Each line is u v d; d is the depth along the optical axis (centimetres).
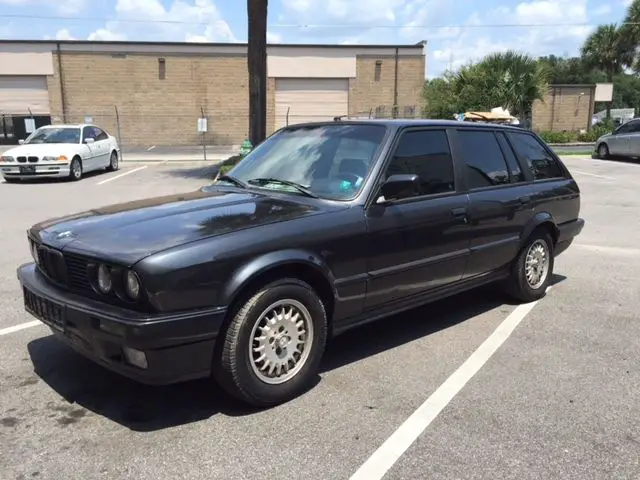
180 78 3403
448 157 472
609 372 409
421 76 3559
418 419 341
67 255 341
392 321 516
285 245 351
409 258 426
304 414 347
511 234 523
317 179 425
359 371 408
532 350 448
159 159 2483
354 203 396
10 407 354
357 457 303
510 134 555
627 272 688
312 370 373
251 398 344
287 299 353
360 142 437
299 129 495
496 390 380
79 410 351
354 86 3534
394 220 411
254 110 1634
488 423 338
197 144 3475
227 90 3444
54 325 349
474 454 306
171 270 307
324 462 298
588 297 588
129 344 305
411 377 399
